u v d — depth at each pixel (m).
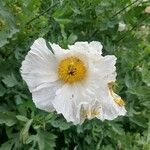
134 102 0.29
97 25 0.29
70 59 0.24
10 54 0.27
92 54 0.23
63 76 0.24
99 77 0.23
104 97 0.23
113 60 0.23
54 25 0.28
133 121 0.28
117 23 0.29
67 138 0.27
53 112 0.25
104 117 0.23
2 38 0.25
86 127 0.27
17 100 0.25
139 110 0.29
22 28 0.26
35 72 0.23
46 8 0.29
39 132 0.25
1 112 0.25
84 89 0.23
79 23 0.29
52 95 0.23
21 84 0.26
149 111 0.29
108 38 0.29
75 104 0.23
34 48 0.23
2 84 0.26
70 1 0.28
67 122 0.26
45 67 0.24
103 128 0.27
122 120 0.28
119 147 0.27
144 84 0.30
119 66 0.29
